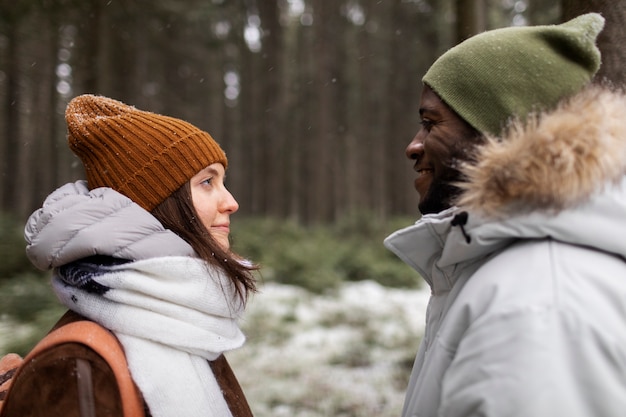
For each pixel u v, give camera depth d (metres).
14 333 5.75
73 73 10.88
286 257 10.95
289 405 4.77
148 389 1.17
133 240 1.24
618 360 0.89
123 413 1.14
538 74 1.13
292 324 7.59
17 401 1.14
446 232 1.22
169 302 1.25
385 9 22.42
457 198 1.18
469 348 0.98
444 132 1.25
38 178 18.66
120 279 1.19
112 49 10.55
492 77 1.16
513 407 0.89
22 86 13.48
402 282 10.96
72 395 1.12
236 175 26.67
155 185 1.36
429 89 1.28
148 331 1.20
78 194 1.33
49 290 6.96
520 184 1.02
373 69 24.59
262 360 6.05
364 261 11.38
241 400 1.49
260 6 21.09
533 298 0.95
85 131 1.38
